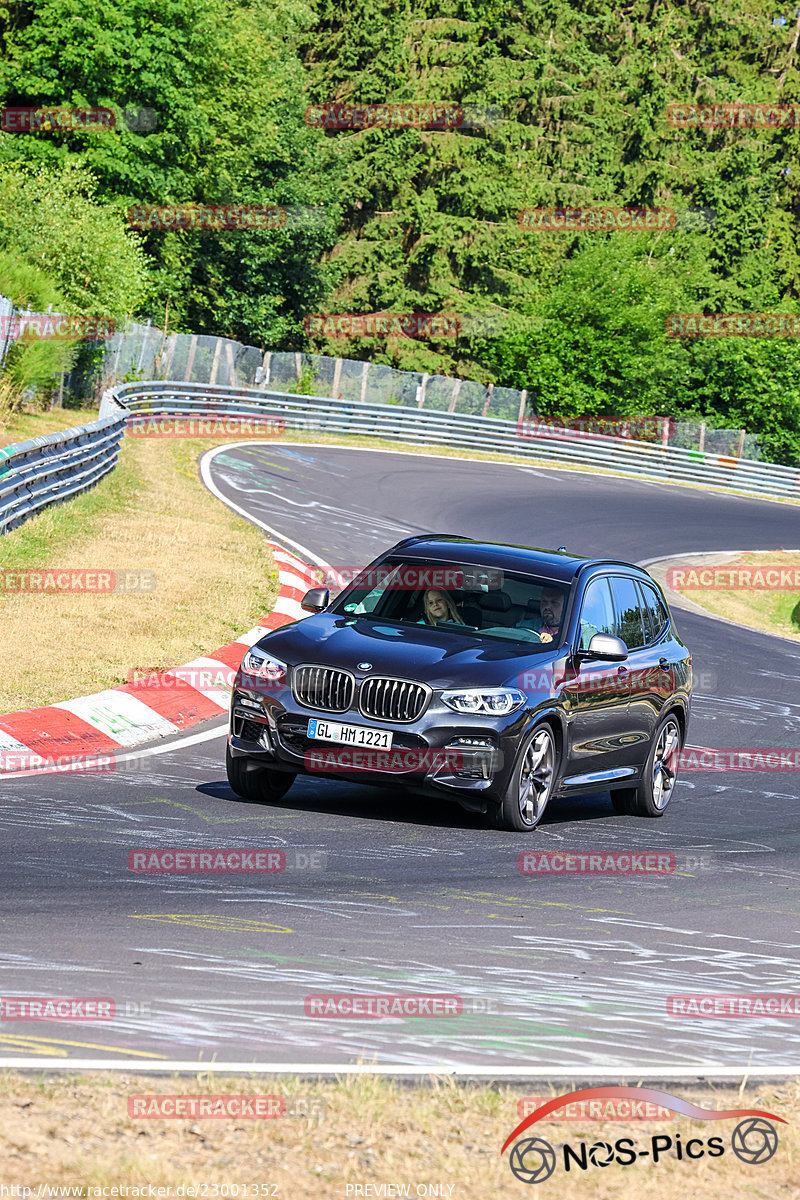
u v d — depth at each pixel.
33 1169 13.02
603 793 43.28
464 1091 16.16
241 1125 14.51
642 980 22.64
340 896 26.16
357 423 150.50
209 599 58.44
